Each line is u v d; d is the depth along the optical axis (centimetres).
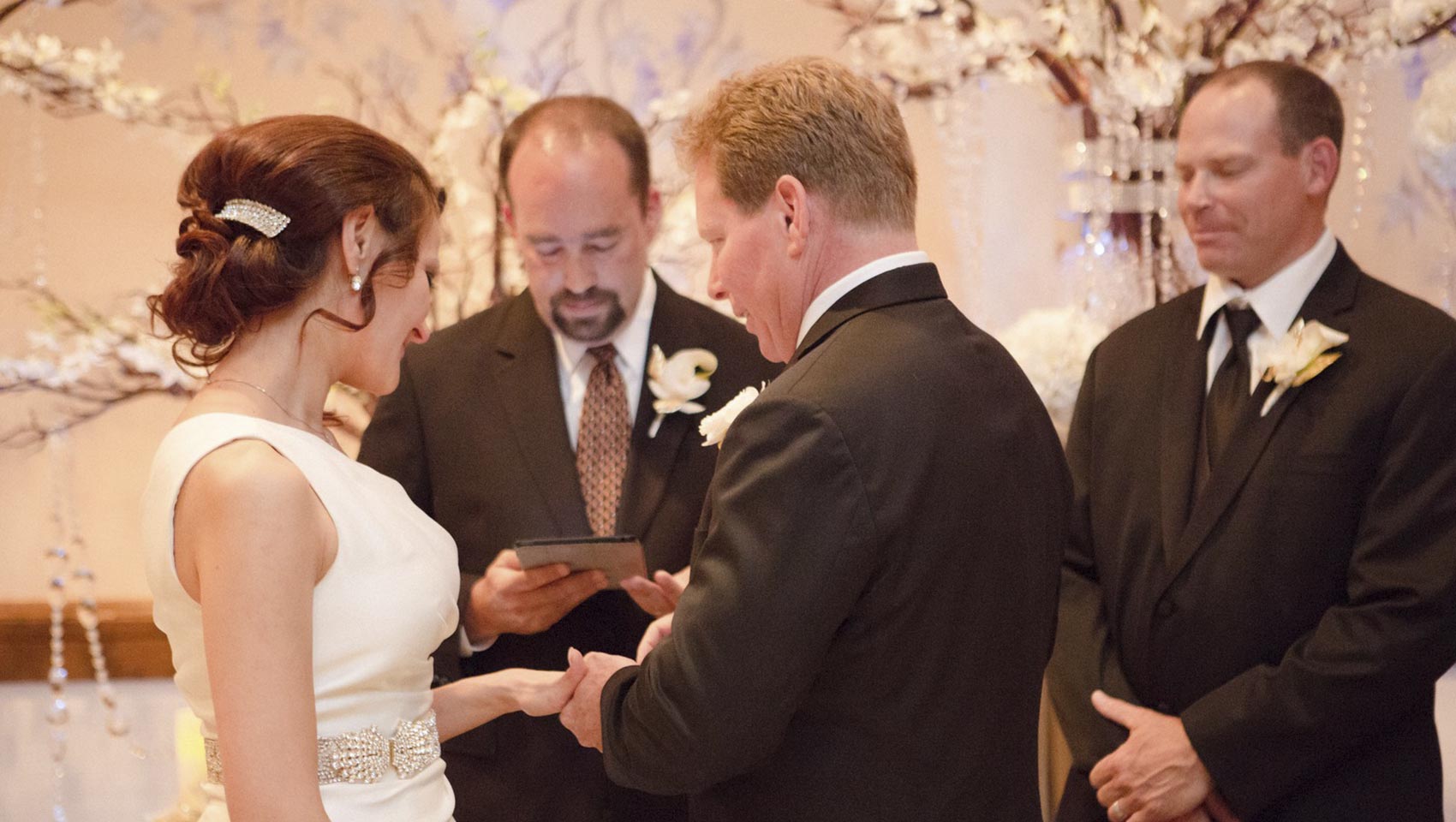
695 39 379
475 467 247
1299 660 221
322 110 324
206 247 156
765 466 155
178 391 305
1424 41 299
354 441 357
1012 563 166
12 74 300
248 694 139
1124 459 255
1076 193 308
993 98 375
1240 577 233
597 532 244
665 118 329
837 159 167
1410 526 220
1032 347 297
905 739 159
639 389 252
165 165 370
